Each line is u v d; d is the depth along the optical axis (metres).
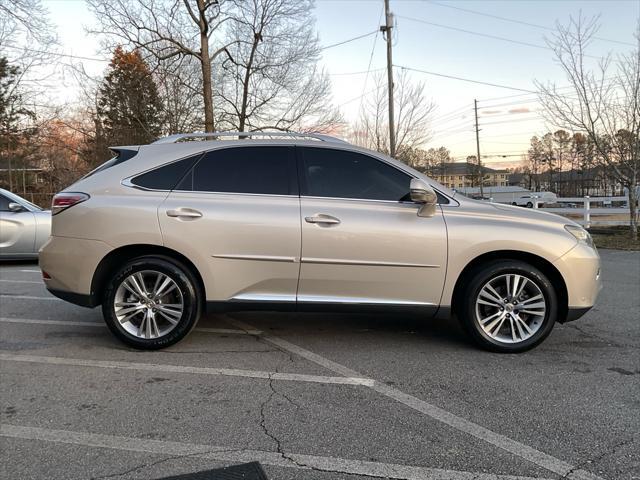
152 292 4.07
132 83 20.12
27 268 8.77
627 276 7.97
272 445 2.66
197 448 2.63
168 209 3.96
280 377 3.60
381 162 4.16
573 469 2.43
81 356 4.03
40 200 27.81
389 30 21.94
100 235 3.96
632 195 13.08
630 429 2.82
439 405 3.14
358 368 3.78
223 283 3.99
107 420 2.93
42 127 27.00
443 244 3.95
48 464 2.46
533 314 4.05
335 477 2.37
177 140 4.34
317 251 3.94
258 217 3.96
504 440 2.71
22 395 3.28
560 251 3.96
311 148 4.18
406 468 2.44
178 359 3.96
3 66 23.97
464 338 4.53
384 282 3.99
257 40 19.69
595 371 3.71
